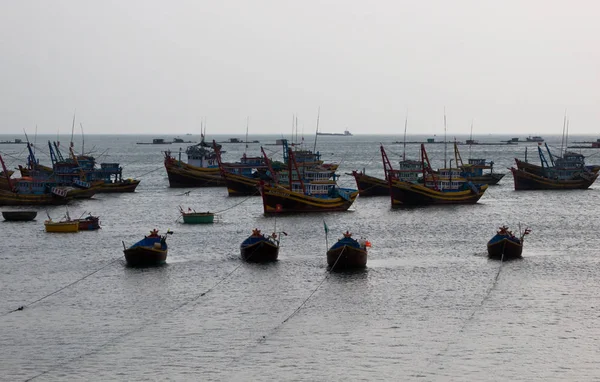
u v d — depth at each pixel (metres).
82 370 64.12
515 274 95.38
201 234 131.88
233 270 99.00
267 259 104.31
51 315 79.31
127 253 102.12
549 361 64.81
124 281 93.56
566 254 109.06
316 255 109.25
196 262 104.56
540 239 123.94
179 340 70.94
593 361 64.69
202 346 69.31
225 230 137.00
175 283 92.25
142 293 87.69
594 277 93.44
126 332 73.44
